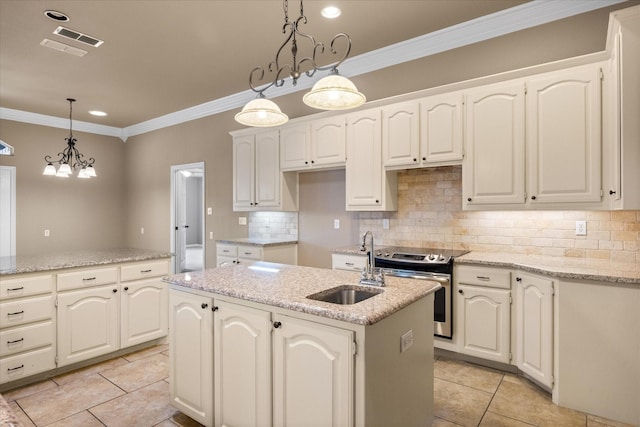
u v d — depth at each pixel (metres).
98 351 3.14
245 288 1.99
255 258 4.28
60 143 6.12
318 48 3.58
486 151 2.90
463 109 3.01
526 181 2.74
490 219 3.30
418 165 3.24
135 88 4.67
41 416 2.38
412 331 1.89
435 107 3.14
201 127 5.55
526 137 2.74
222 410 2.01
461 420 2.26
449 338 3.04
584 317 2.30
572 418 2.28
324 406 1.60
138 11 2.90
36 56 3.70
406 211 3.75
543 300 2.48
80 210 6.35
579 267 2.51
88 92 4.80
